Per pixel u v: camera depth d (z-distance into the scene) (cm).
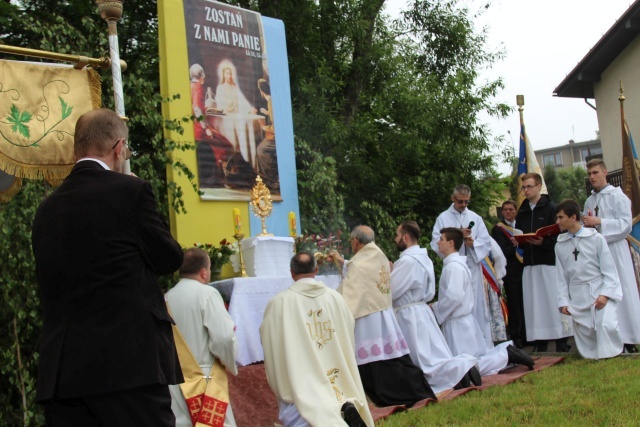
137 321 304
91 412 304
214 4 912
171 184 795
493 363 767
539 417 544
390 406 649
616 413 532
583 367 759
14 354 619
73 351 296
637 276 923
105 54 818
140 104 792
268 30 975
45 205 320
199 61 882
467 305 782
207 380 509
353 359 568
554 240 923
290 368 533
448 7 1550
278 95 970
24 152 485
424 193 1375
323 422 509
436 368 702
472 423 541
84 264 304
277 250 784
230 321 526
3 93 482
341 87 1350
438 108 1370
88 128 331
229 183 881
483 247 923
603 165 905
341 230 1017
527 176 955
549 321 920
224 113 896
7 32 1010
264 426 631
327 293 569
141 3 1233
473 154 1421
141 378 296
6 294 609
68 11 1101
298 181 1001
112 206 311
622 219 873
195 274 541
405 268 732
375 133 1348
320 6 1327
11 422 625
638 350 888
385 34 1495
